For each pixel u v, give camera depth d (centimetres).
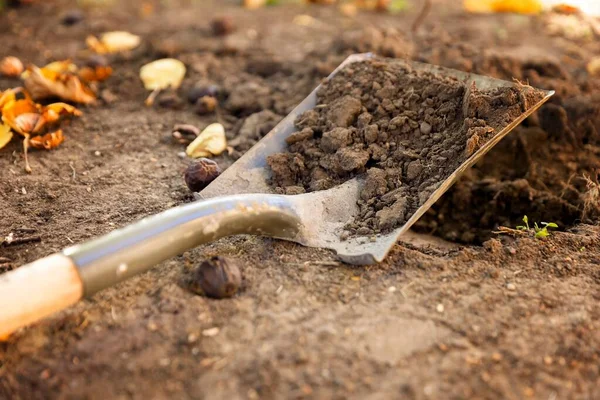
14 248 116
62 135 134
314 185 121
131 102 144
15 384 103
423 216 131
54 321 108
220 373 103
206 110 141
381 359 104
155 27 174
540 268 115
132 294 110
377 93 127
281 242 116
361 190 121
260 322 108
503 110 119
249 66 152
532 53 160
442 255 117
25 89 141
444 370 104
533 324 108
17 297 102
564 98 141
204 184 123
